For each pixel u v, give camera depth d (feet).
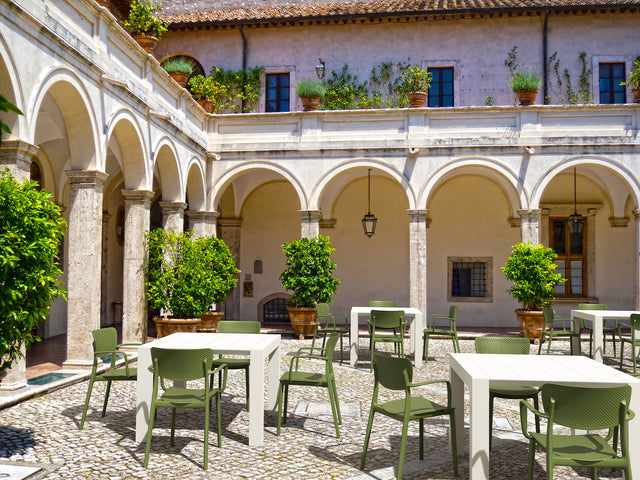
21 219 15.03
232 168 45.57
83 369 26.14
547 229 52.01
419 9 50.11
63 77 23.35
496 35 51.55
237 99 53.36
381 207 53.67
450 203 53.16
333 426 19.13
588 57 50.67
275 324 53.06
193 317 36.40
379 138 44.45
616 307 50.83
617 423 11.85
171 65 41.32
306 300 42.37
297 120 45.29
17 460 14.90
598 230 51.37
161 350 15.38
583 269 52.01
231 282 42.04
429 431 18.70
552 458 11.76
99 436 17.25
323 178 44.70
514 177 43.24
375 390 15.65
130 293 33.24
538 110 43.45
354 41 52.49
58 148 38.65
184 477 14.10
